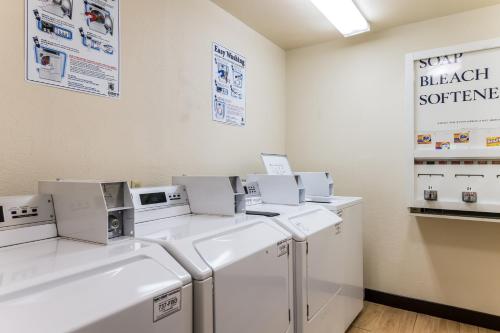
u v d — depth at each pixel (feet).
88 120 4.82
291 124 10.18
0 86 3.90
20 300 2.05
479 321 7.36
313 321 5.01
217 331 3.14
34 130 4.21
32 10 4.18
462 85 6.73
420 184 7.10
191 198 5.36
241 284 3.51
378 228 8.64
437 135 6.95
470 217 6.65
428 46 8.00
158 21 5.94
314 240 5.10
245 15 7.91
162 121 6.00
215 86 7.32
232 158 7.87
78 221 3.50
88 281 2.40
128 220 3.54
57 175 4.44
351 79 9.10
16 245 3.28
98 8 4.94
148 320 2.48
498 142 6.35
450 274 7.74
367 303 8.62
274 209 5.88
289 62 10.17
